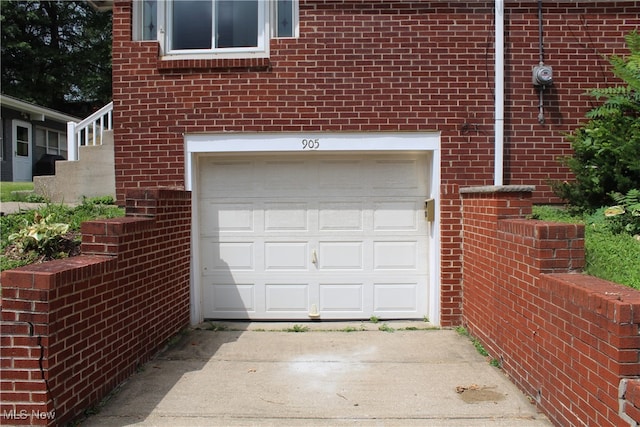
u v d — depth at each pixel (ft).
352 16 19.04
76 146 28.30
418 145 19.08
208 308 20.07
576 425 10.16
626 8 19.22
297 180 19.93
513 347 13.61
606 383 9.06
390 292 19.99
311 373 14.29
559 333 10.90
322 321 20.02
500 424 11.22
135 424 11.19
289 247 20.02
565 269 11.98
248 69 19.12
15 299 10.31
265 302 20.06
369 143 19.07
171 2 19.95
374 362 15.21
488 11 19.04
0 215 21.21
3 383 10.28
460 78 19.06
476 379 13.82
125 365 13.76
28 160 58.39
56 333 10.54
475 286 17.24
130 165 19.30
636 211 16.03
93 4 22.75
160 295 16.37
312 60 19.04
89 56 84.99
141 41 19.35
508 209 15.10
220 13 19.84
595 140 17.72
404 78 19.04
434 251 19.26
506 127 19.22
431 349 16.46
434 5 18.99
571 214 18.42
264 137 19.13
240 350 16.42
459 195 18.98
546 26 19.21
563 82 19.26
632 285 12.14
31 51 77.92
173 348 16.60
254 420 11.43
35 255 17.24
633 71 17.63
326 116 19.06
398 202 19.92
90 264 11.87
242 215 19.99
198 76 19.13
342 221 19.94
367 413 11.76
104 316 12.56
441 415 11.65
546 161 19.26
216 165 19.98
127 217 15.89
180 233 18.17
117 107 19.29
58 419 10.62
